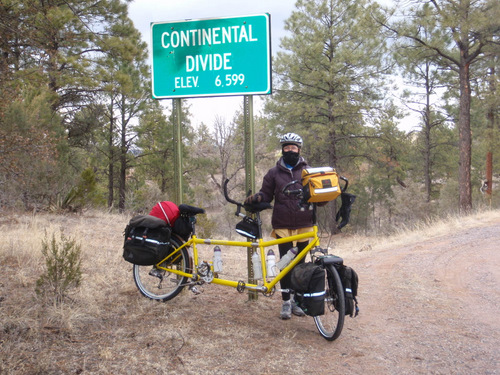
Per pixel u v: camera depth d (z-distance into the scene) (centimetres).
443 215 2380
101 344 357
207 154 3231
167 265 485
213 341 383
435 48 2012
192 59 532
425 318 475
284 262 436
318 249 418
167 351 356
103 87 1961
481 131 2622
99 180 2983
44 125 1452
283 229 459
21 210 1067
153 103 2573
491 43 1970
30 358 322
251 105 521
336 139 2427
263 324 438
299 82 2364
